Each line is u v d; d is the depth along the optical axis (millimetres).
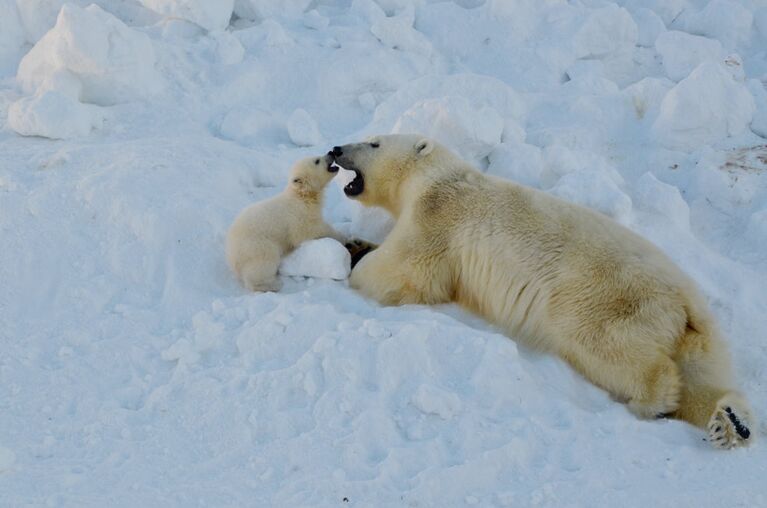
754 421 8555
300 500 7402
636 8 18984
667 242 12148
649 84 15680
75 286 10688
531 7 17922
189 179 12305
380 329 9164
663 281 9430
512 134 13867
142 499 7383
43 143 13805
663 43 17453
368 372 8891
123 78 14867
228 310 9945
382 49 16562
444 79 14867
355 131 15031
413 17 17875
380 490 7520
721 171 13867
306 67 16109
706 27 18734
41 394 8867
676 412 9141
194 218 11438
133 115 14844
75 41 14328
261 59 16234
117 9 17672
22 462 7828
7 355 9500
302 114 14500
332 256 10656
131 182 11945
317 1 18781
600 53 17500
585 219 10172
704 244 12805
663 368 9078
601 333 9383
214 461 7934
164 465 7875
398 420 8398
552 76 16984
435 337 9289
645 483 7840
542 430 8367
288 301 9914
